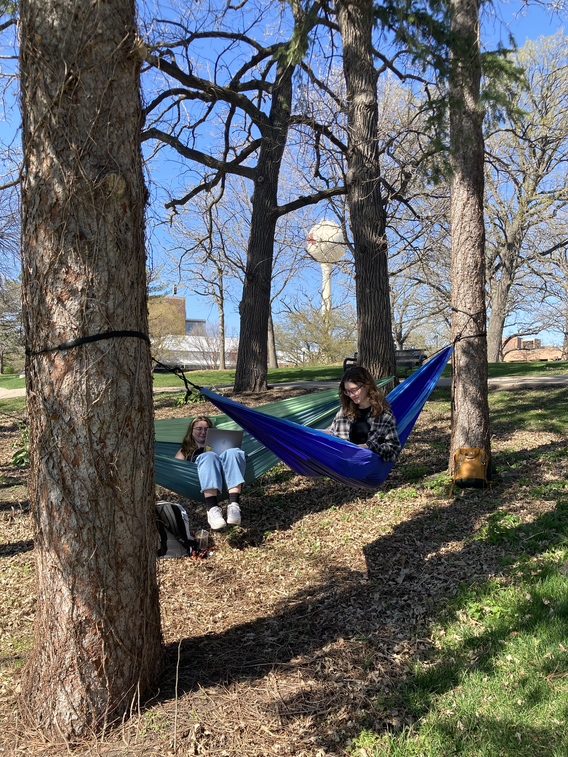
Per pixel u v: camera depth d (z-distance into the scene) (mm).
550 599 3850
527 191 23219
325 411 6590
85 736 2959
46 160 2885
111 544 3000
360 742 2871
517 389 11648
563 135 13391
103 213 2924
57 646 2984
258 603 4484
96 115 2885
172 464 5520
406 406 5867
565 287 30844
